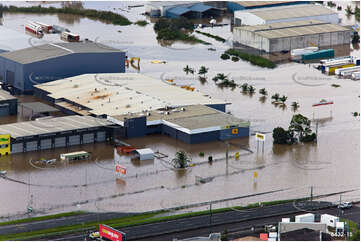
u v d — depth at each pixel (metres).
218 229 175.25
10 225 175.62
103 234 167.12
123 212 184.12
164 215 182.75
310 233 168.38
